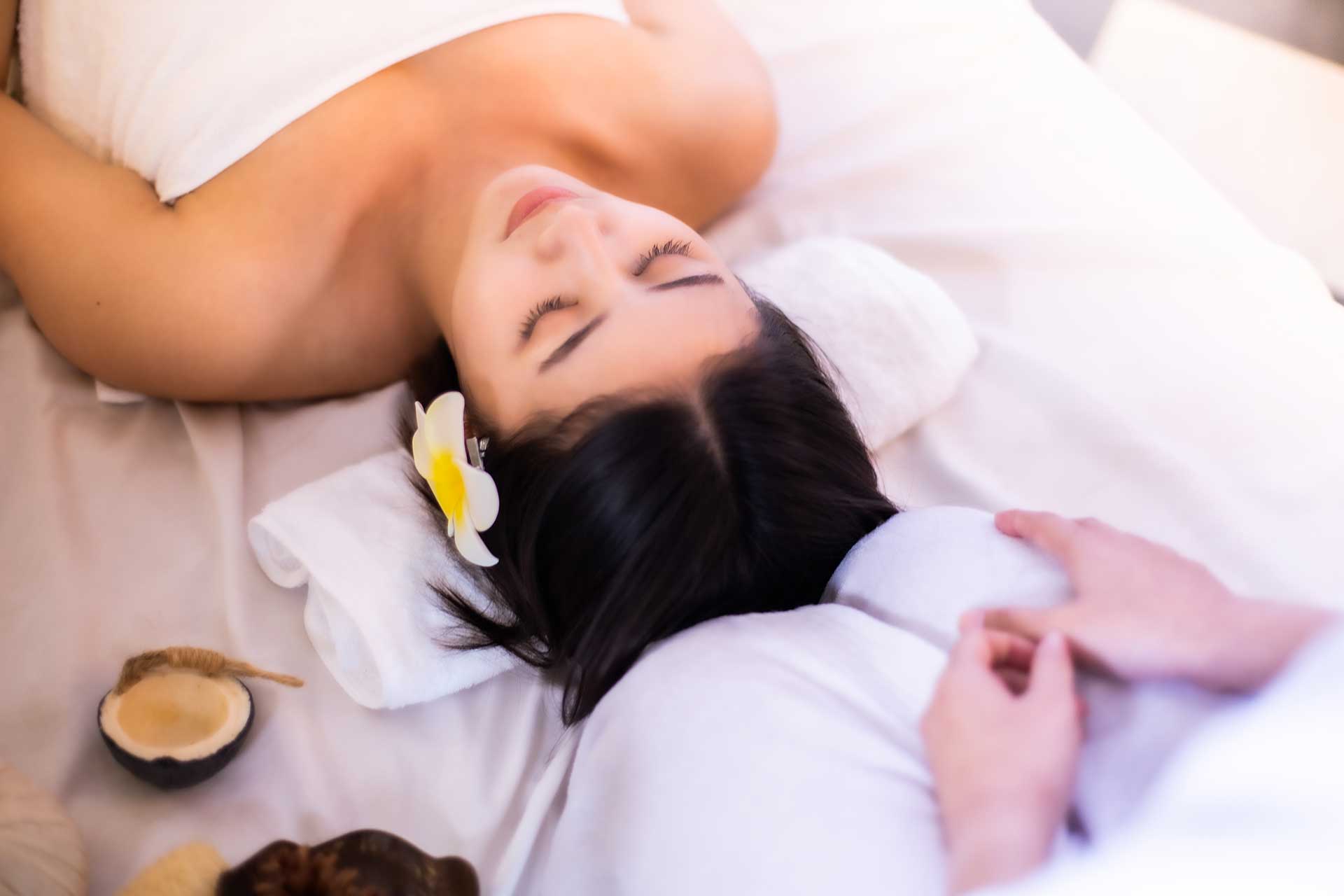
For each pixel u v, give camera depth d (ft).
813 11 4.49
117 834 2.45
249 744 2.65
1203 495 3.18
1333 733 1.57
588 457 2.57
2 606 2.73
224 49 3.27
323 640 2.83
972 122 4.22
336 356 3.42
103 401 3.29
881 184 4.12
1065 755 1.95
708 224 4.07
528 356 2.70
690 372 2.67
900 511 2.95
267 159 3.28
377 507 2.95
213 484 3.09
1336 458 3.26
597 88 3.62
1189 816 1.59
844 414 3.03
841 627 2.40
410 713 2.81
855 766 2.08
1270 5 5.80
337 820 2.59
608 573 2.62
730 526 2.65
